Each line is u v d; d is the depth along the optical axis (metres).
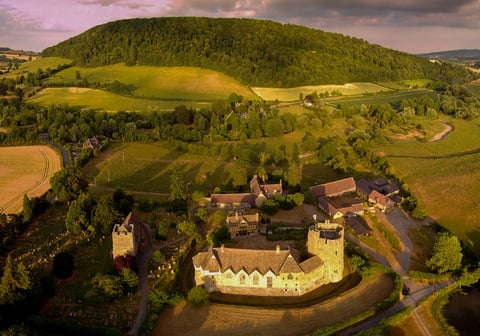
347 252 129.38
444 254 117.12
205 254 113.88
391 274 116.81
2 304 95.81
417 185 183.88
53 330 94.56
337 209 153.25
